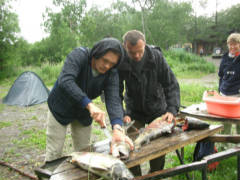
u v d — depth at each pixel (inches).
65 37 1130.7
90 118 103.1
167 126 96.7
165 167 145.4
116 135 79.7
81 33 1174.3
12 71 823.7
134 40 97.1
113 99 92.2
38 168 71.5
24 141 199.0
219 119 119.4
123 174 62.4
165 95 119.2
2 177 140.9
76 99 81.6
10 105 360.2
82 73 89.0
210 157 84.0
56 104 93.6
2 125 248.7
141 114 125.8
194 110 137.2
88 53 87.4
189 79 598.2
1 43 804.6
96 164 65.8
